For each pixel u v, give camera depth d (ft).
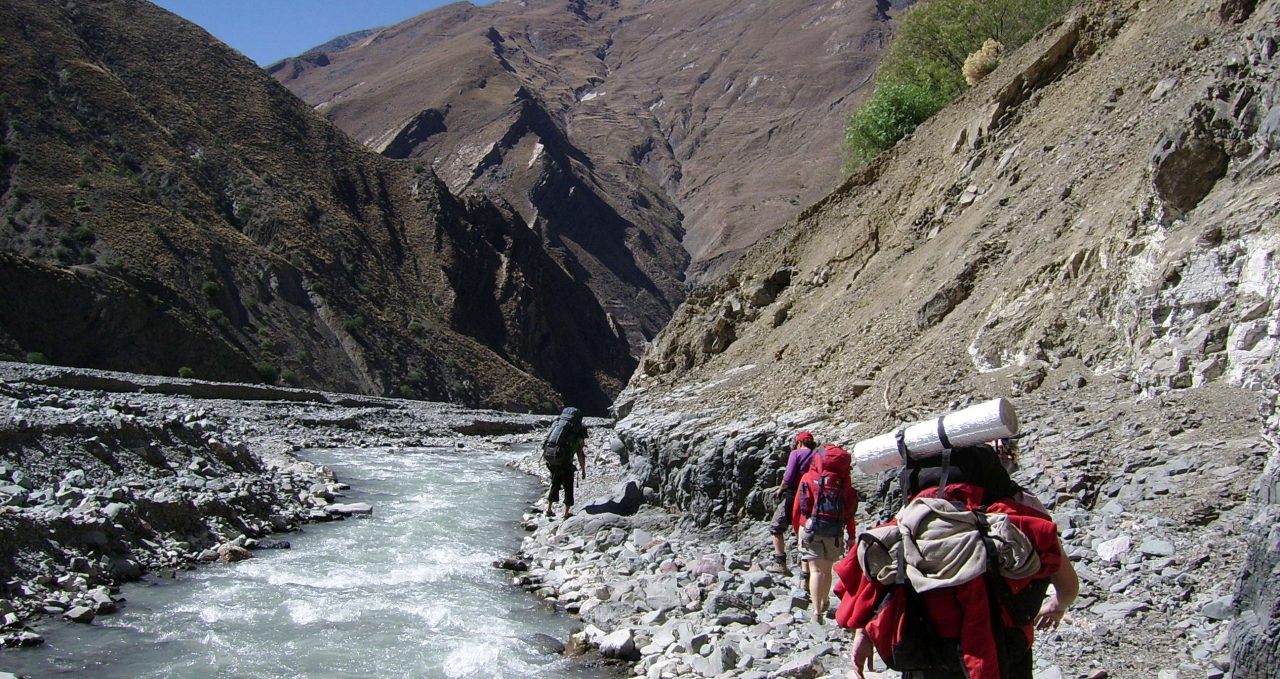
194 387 127.54
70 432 42.73
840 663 23.15
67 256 230.48
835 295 58.80
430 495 60.44
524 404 316.81
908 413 36.58
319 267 299.99
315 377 257.75
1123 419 29.84
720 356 65.26
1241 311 29.09
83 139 278.87
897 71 101.91
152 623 29.01
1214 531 22.86
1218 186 32.65
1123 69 48.34
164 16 371.56
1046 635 21.29
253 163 334.03
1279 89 31.86
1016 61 61.16
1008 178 50.24
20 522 32.22
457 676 24.81
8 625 27.50
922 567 12.28
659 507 44.88
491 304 377.91
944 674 12.35
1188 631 19.80
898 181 62.49
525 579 35.63
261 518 45.32
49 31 309.83
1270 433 24.41
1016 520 12.46
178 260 254.27
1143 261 33.40
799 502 26.20
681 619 28.32
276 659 26.02
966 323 40.68
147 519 38.09
